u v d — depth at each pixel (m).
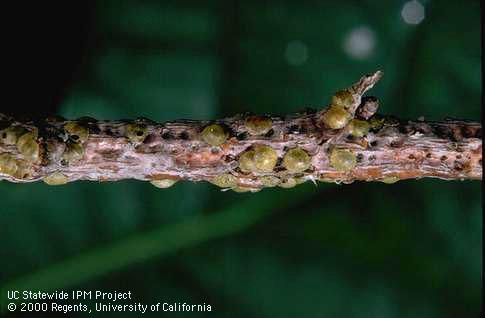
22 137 0.11
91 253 0.15
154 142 0.11
